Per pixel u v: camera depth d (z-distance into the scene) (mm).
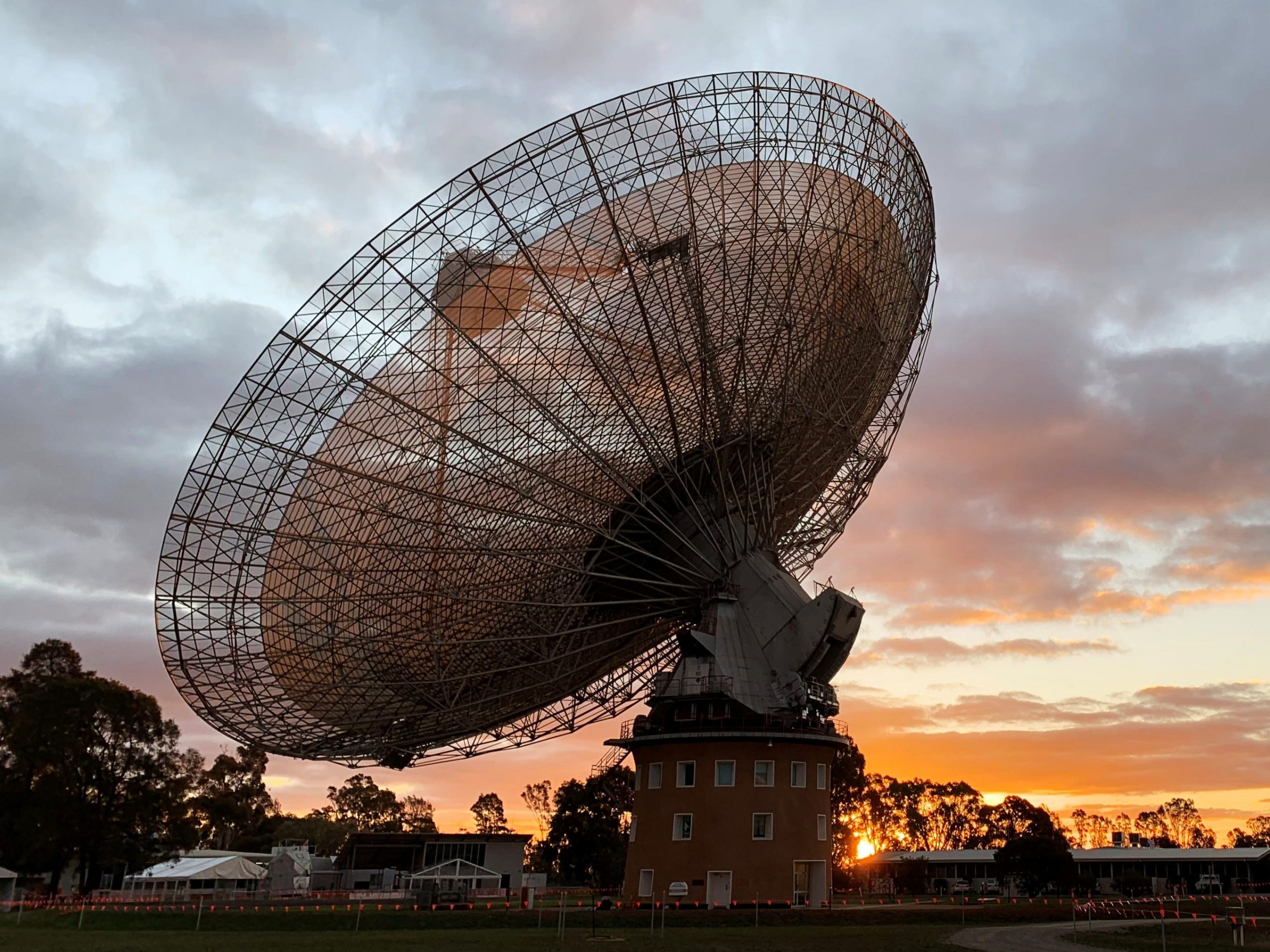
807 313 53375
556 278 46469
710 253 49531
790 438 57406
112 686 87000
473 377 47000
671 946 38031
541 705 60156
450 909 53844
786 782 55156
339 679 50969
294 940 41062
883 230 53438
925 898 83812
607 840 110562
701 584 57688
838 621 54906
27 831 81688
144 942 40281
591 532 53656
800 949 37438
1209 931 46094
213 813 113562
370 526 48000
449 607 51500
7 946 38312
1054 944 39438
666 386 50562
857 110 49844
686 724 56875
